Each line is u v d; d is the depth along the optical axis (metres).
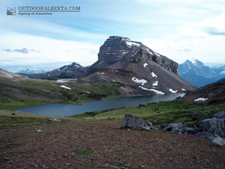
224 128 27.98
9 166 14.02
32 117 51.38
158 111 73.56
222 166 15.62
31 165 14.31
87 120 56.91
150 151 19.48
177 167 15.17
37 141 23.50
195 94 99.19
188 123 38.31
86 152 18.34
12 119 46.31
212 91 86.81
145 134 29.38
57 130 33.56
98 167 14.31
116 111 98.00
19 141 23.55
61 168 13.88
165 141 24.48
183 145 22.42
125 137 26.69
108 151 18.94
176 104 88.31
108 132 31.06
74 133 30.08
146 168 14.57
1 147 20.33
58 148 19.80
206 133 27.83
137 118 36.16
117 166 14.72
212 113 40.34
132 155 17.84
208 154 18.81
